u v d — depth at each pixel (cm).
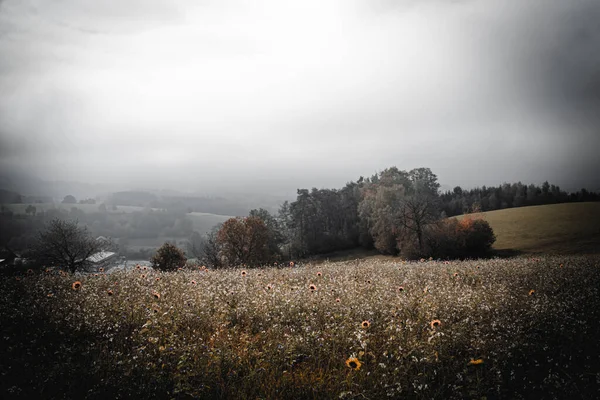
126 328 778
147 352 663
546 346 713
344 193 11531
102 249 4834
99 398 538
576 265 1675
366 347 710
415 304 980
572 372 643
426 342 705
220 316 847
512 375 623
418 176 11081
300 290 1074
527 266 1681
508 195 12106
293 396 573
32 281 1122
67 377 579
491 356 681
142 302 913
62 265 4181
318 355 696
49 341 719
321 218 10025
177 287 1113
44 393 543
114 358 634
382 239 7294
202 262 5356
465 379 606
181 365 607
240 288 1101
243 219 5372
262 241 5300
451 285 1238
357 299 1004
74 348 679
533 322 821
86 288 1034
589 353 712
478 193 13162
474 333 771
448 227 6297
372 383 599
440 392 574
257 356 677
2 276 1203
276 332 786
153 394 551
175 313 846
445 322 839
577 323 821
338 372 636
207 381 582
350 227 9550
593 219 7006
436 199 6644
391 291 1125
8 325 768
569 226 6825
